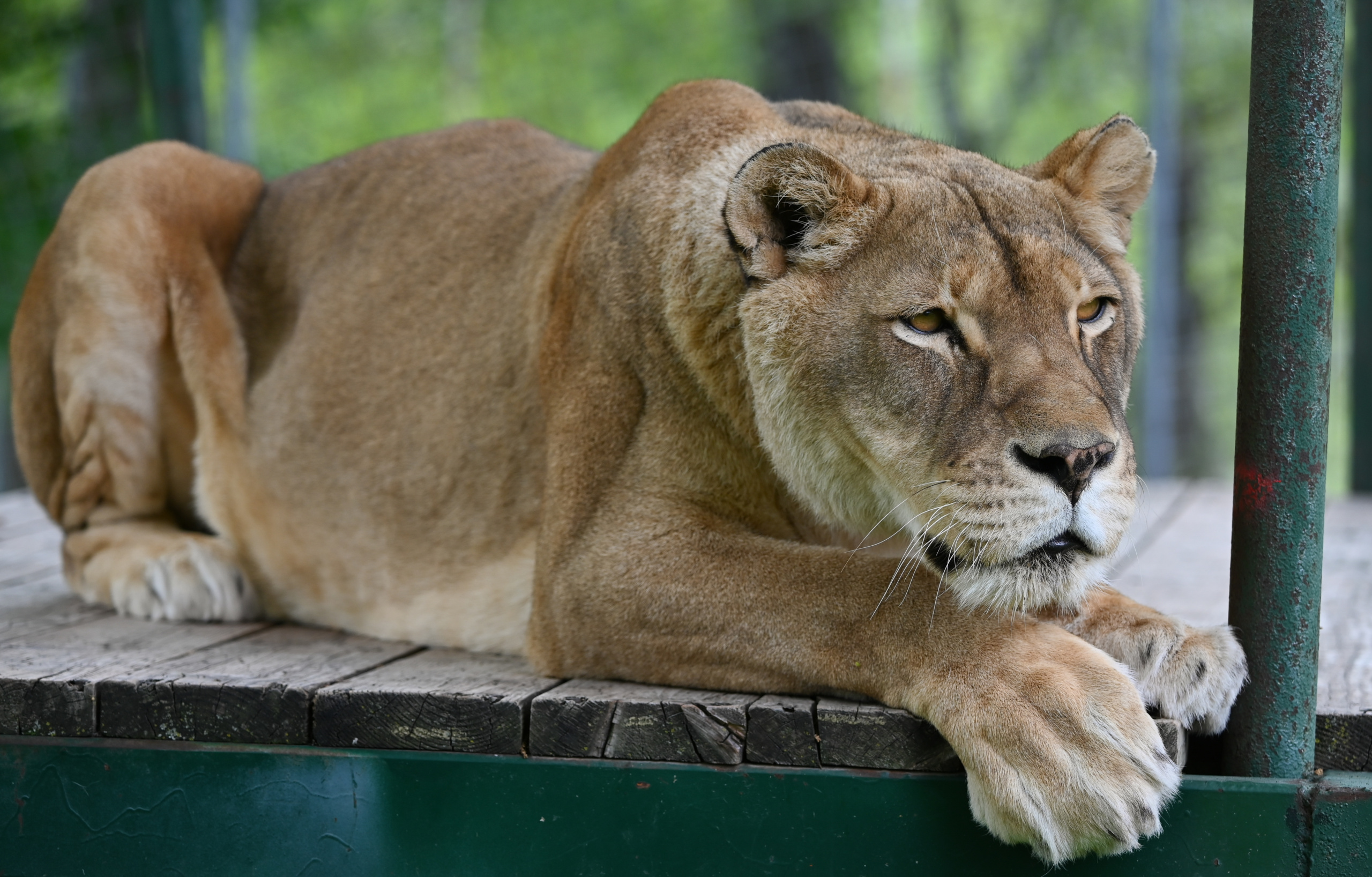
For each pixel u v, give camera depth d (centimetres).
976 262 530
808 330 554
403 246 773
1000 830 485
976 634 509
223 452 805
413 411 730
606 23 2620
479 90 2728
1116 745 475
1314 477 505
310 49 2627
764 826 525
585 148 845
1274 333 502
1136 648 527
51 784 581
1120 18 2442
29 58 1639
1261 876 502
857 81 2698
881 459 539
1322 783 501
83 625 743
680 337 591
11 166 1587
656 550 582
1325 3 489
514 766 543
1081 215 586
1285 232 498
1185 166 2200
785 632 545
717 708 528
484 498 695
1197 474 2531
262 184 887
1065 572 498
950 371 527
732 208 550
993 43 2755
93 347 791
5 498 1226
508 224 740
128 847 577
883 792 515
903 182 568
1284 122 496
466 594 694
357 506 743
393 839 555
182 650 672
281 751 562
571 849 542
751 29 2475
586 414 617
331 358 770
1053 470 488
